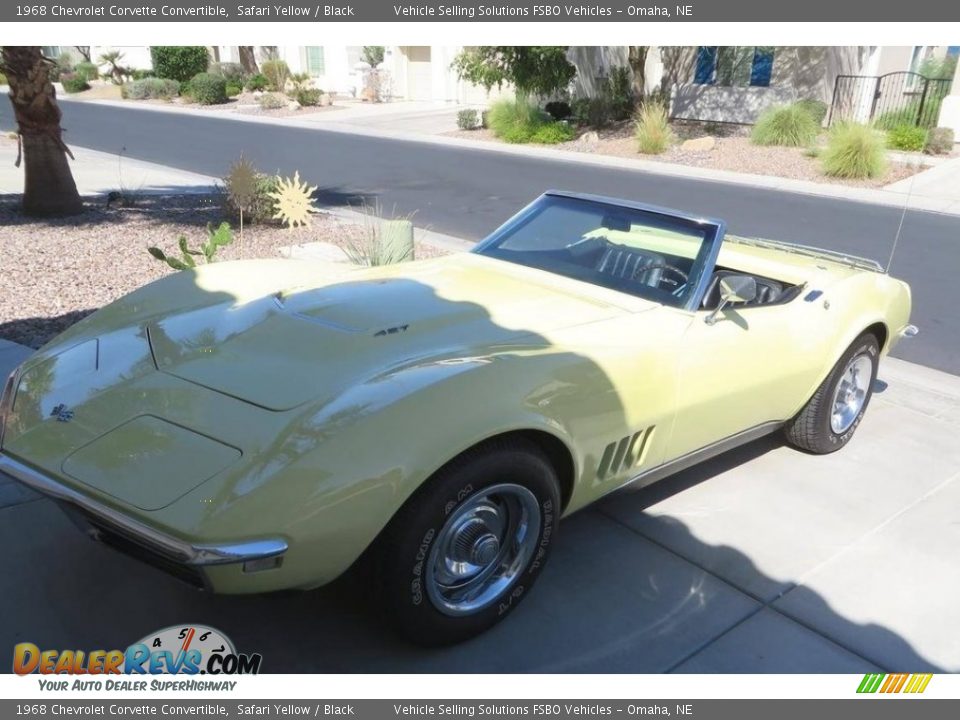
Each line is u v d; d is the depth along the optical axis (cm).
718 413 355
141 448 241
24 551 315
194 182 1375
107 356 294
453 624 269
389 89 3556
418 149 2027
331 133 2361
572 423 280
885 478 421
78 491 232
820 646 288
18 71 931
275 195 711
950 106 2025
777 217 1238
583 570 325
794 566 336
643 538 351
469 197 1323
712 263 358
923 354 645
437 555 256
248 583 224
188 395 261
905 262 962
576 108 2459
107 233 897
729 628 295
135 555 245
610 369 297
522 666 271
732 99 2334
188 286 362
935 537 364
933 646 292
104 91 4022
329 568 232
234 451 234
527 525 283
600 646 282
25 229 902
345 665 267
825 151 1714
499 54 2292
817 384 411
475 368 264
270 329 302
